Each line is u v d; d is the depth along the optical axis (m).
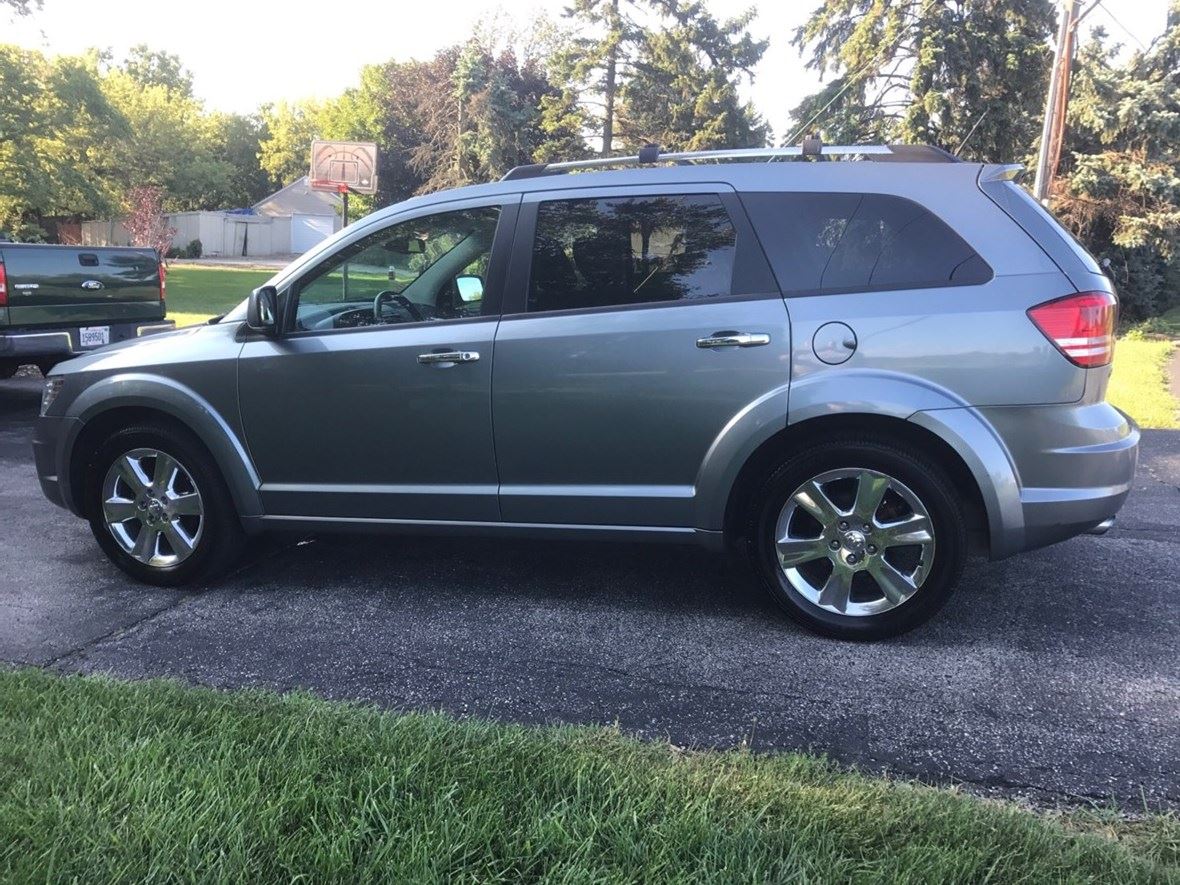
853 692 3.27
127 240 57.03
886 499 3.66
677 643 3.73
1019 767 2.76
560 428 3.85
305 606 4.21
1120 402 9.67
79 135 39.50
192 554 4.40
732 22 36.09
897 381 3.49
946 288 3.51
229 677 3.46
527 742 2.75
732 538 3.96
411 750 2.66
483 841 2.20
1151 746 2.86
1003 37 22.38
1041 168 16.23
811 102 25.05
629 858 2.14
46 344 8.10
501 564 4.75
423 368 3.96
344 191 23.95
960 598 4.16
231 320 4.43
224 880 2.07
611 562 4.76
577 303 3.86
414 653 3.67
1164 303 25.12
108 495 4.52
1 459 7.42
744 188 3.75
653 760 2.69
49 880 2.07
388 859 2.14
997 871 2.11
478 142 41.34
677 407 3.71
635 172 3.89
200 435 4.28
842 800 2.43
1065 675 3.38
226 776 2.49
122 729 2.79
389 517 4.17
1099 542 5.00
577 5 35.97
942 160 3.75
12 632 3.92
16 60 34.09
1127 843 2.32
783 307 3.61
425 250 4.12
